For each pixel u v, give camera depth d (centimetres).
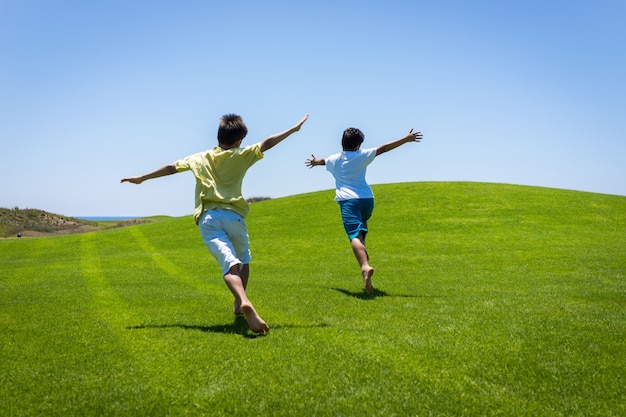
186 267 1059
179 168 485
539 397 303
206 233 475
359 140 672
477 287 716
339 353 377
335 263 1111
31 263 1254
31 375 337
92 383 323
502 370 342
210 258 1245
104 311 546
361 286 740
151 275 917
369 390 311
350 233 655
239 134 489
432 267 980
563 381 324
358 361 359
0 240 1964
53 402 295
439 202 2150
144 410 286
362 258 637
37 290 726
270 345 398
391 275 871
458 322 473
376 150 654
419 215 1939
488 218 1827
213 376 334
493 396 303
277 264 1116
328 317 506
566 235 1479
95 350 390
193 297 643
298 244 1520
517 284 743
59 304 593
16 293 694
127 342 412
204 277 882
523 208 1967
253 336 429
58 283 814
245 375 335
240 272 520
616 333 425
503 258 1084
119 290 714
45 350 391
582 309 536
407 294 656
